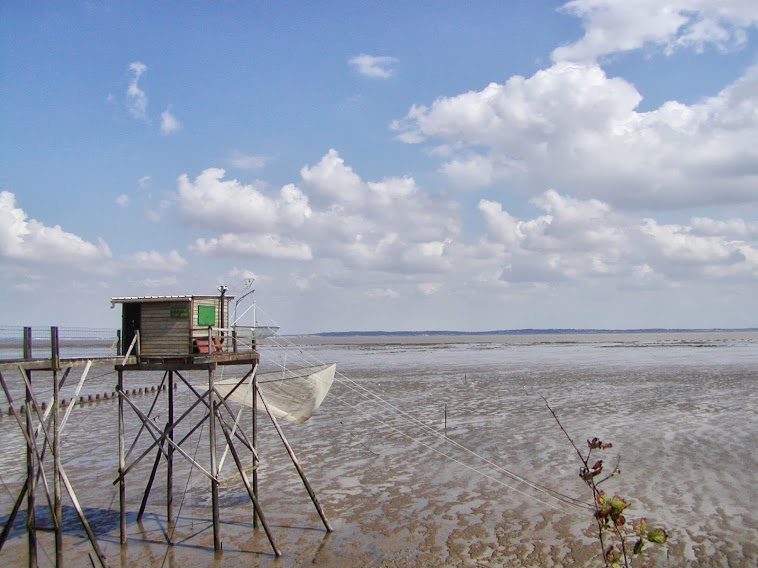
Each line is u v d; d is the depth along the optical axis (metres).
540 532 18.62
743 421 34.03
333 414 39.16
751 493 21.41
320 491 23.08
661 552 16.95
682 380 57.00
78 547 18.52
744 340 191.00
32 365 15.26
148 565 17.20
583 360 90.75
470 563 16.67
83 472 26.36
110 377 66.75
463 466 25.97
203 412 41.66
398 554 17.38
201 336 19.33
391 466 26.20
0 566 17.08
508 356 105.50
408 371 72.00
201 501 22.48
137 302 19.45
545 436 31.42
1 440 32.59
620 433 31.56
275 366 79.50
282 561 17.23
